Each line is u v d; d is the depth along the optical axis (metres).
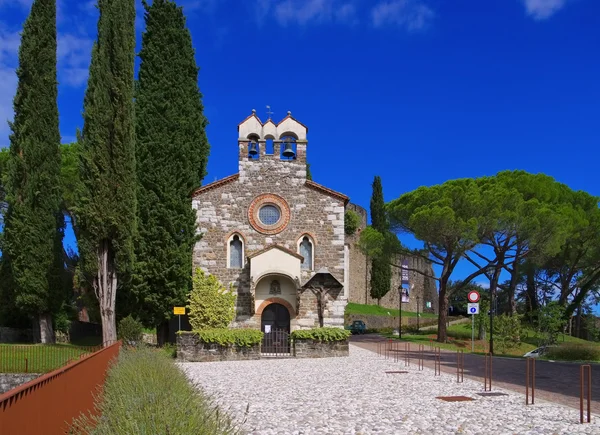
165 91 31.34
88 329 41.44
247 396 14.86
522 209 37.19
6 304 32.50
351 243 71.25
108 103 27.83
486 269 41.50
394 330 55.75
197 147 32.47
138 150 30.48
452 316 74.62
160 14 32.06
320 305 29.64
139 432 6.81
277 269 29.53
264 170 31.41
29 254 30.94
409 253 43.56
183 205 30.25
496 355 30.83
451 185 40.06
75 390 8.39
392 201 43.59
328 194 31.20
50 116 32.56
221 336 26.69
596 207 45.03
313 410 12.54
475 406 12.92
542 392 15.44
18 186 31.56
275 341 29.36
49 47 32.84
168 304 29.88
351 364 24.45
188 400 9.04
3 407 4.29
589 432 9.83
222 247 30.67
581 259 49.28
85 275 27.80
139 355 17.86
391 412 12.19
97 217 27.02
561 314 36.06
